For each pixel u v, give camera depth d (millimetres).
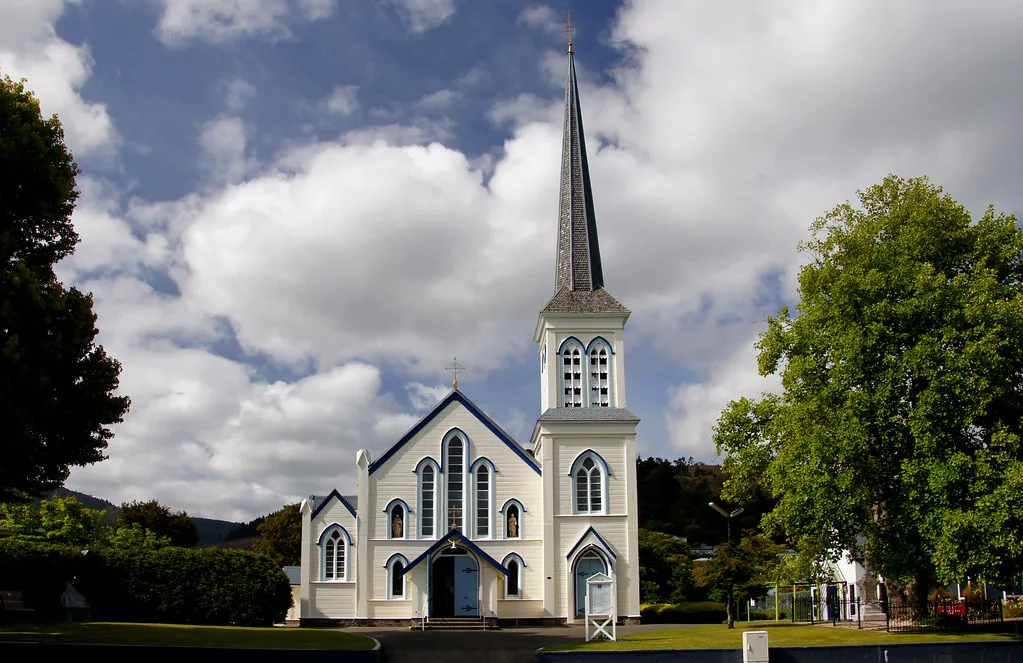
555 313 63062
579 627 55844
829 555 43375
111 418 35781
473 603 58188
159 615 49906
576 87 71312
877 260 41312
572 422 60469
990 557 35062
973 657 34625
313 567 60812
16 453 31484
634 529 59000
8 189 33844
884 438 39938
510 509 60812
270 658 33156
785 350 46188
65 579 48000
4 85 35656
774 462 43594
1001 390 37031
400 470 60969
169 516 104062
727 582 46156
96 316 35938
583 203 67625
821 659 33875
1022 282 41500
